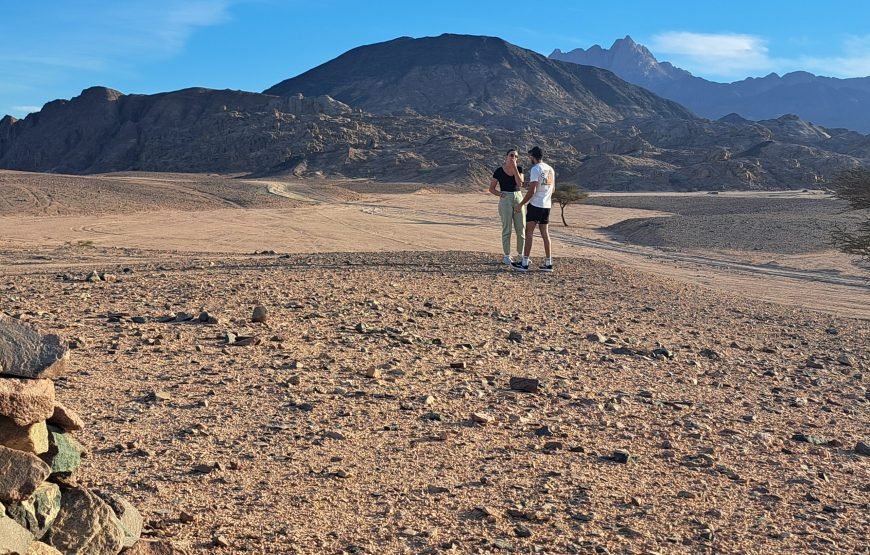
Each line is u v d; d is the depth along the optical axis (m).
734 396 9.30
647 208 133.88
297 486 5.57
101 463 5.77
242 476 5.68
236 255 30.72
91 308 12.74
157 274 17.98
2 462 3.56
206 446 6.29
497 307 14.84
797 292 28.55
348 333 11.38
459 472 6.05
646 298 17.50
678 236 61.00
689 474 6.36
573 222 95.00
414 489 5.64
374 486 5.66
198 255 30.27
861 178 33.78
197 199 119.06
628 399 8.72
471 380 9.05
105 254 29.20
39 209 94.94
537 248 54.81
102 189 121.19
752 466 6.69
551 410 8.02
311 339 10.80
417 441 6.73
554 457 6.55
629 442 7.12
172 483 5.47
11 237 58.78
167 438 6.43
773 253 51.03
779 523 5.46
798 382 10.40
